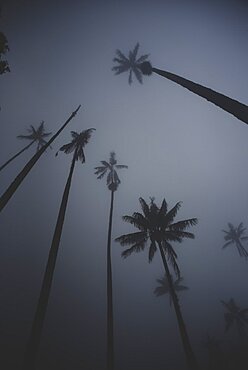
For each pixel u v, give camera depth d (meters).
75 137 22.42
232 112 10.94
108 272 20.86
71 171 18.58
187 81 16.33
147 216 22.28
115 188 35.03
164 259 20.25
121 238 22.05
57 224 14.10
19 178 13.73
